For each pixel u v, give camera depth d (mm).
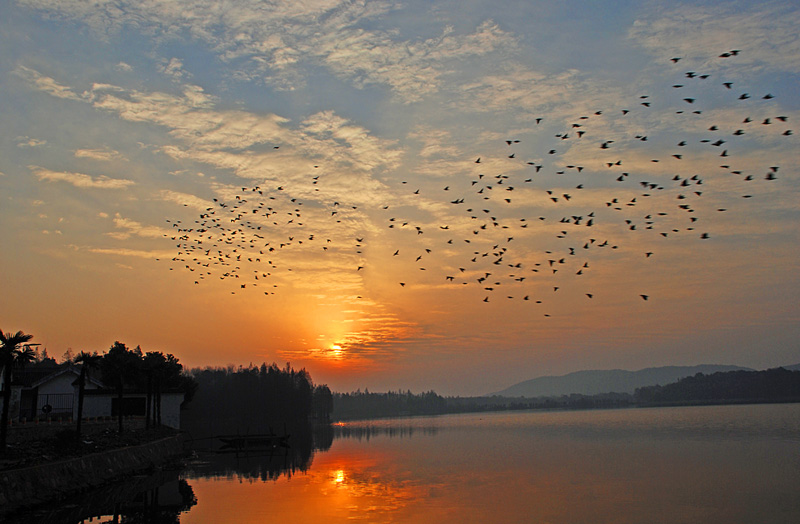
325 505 42312
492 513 39875
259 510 40531
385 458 77312
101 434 63969
